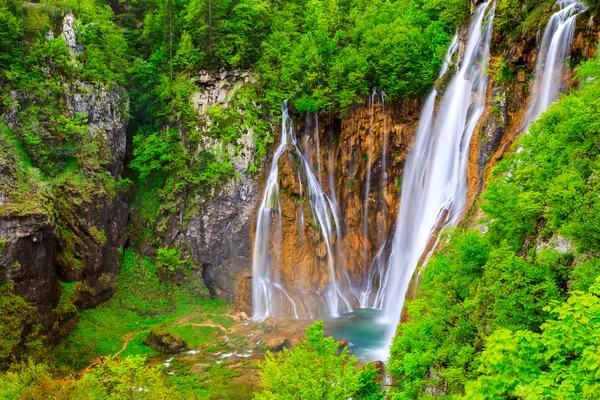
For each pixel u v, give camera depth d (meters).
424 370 14.50
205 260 39.59
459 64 32.94
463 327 13.18
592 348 6.93
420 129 37.97
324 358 14.54
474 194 25.27
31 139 33.22
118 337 32.66
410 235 36.03
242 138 39.75
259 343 31.73
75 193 34.16
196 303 38.06
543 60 24.33
